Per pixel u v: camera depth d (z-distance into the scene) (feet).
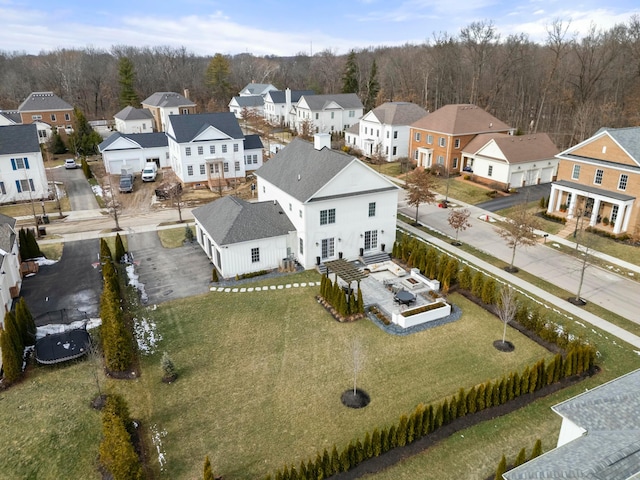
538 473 40.60
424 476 56.39
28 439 60.90
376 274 111.14
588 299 98.68
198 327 88.43
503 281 106.83
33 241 117.39
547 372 72.28
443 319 91.35
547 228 139.13
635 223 128.77
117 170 205.87
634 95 245.86
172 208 163.12
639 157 127.75
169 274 111.24
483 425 64.59
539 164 178.91
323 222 110.83
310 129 276.82
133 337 85.10
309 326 88.84
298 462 58.18
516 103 298.76
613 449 41.32
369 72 391.24
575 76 268.62
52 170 214.28
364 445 58.03
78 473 56.13
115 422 56.39
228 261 107.34
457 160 197.16
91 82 400.26
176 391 71.00
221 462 58.13
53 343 78.84
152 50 577.43
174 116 184.44
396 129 224.74
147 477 55.88
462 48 329.93
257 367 76.69
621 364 77.71
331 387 71.87
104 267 100.68
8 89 387.55
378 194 115.34
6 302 90.84
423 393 70.64
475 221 147.33
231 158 190.90
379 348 81.92
